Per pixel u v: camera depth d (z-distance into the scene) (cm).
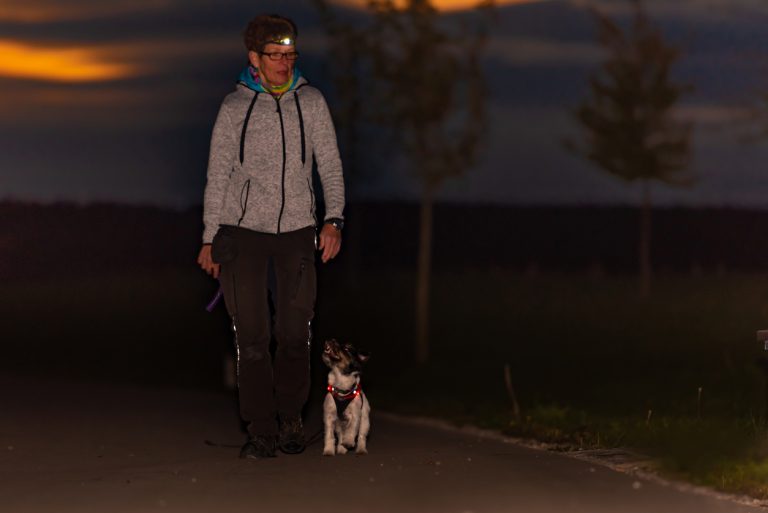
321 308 3175
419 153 2366
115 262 4175
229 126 905
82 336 2936
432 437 1233
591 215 5472
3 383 1939
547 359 2264
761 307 2931
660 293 3384
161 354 2606
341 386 970
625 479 862
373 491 782
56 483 840
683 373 1936
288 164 903
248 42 895
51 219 4519
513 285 3756
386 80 2380
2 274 3966
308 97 912
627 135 3225
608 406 1602
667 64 3186
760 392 1658
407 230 5169
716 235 5059
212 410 1544
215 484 806
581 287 3644
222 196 907
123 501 753
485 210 5500
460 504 744
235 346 956
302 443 971
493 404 1666
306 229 918
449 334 2734
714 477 880
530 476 857
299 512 714
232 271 912
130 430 1271
